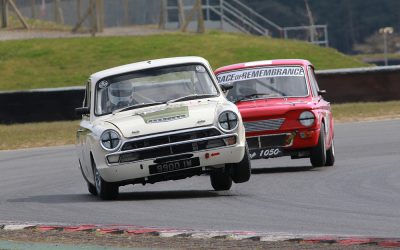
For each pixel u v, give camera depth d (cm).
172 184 4462
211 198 3731
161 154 3672
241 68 5066
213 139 3666
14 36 14875
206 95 3912
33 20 16625
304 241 2545
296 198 3628
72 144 7588
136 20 17912
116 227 2986
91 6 14800
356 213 3147
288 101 4850
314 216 3120
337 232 2762
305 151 4772
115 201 3800
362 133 7019
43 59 13512
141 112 3828
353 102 9712
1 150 7475
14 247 2597
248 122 4716
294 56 13750
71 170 5484
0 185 4931
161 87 3950
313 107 4759
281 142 4716
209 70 4038
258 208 3375
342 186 3988
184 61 4053
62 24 16750
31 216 3481
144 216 3281
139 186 4462
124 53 13662
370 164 4928
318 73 9681
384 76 9719
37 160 6309
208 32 15562
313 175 4488
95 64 13288
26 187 4741
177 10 17825
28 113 9475
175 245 2559
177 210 3397
